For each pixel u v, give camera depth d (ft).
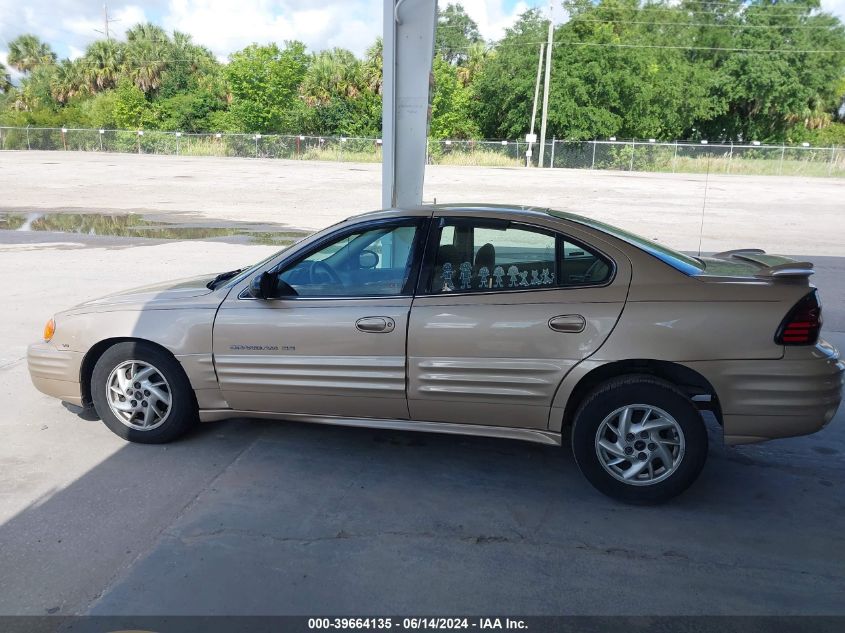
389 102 21.95
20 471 13.55
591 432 12.30
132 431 14.84
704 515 12.23
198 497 12.60
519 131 154.51
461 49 194.70
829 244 47.65
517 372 12.44
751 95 158.92
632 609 9.63
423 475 13.66
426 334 12.72
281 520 11.84
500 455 14.66
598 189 90.22
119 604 9.54
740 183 107.96
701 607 9.70
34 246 42.09
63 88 194.39
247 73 160.76
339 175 105.60
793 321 11.65
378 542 11.21
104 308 14.85
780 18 156.56
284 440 15.23
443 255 13.07
